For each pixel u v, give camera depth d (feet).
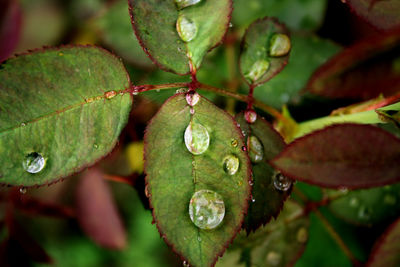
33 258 0.79
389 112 0.65
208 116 0.61
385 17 0.61
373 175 0.57
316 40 0.78
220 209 0.59
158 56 0.62
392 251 0.61
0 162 0.59
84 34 0.84
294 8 0.81
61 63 0.60
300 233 0.71
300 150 0.57
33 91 0.60
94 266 0.90
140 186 0.67
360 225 0.72
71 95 0.61
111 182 0.85
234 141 0.60
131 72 0.77
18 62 0.60
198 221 0.59
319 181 0.57
